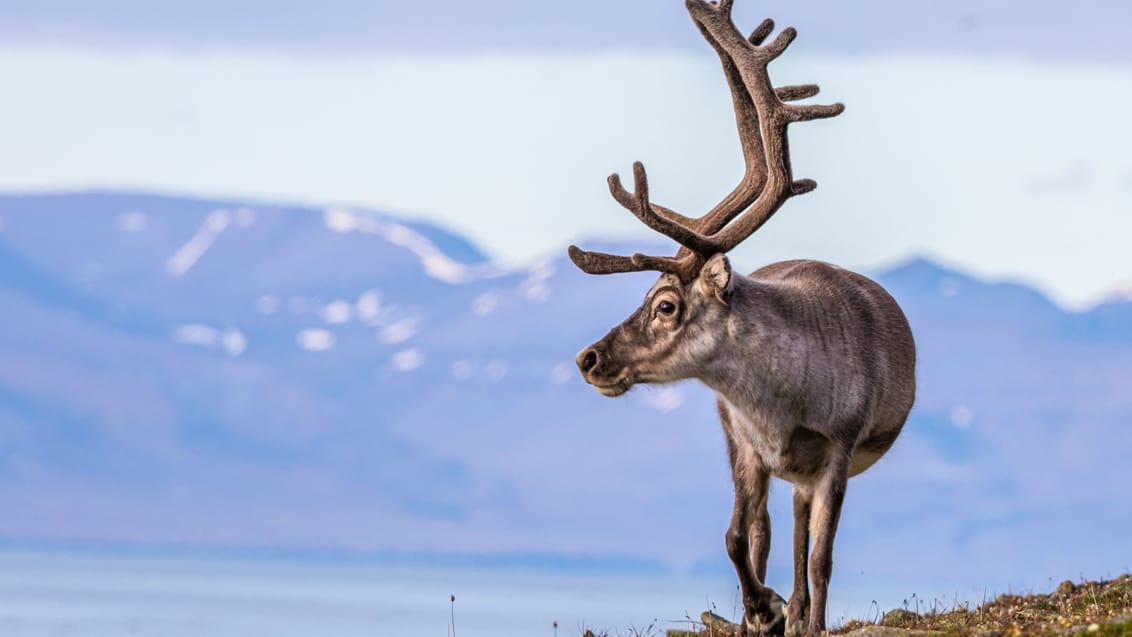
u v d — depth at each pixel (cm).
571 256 5578
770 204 5556
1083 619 5172
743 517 5441
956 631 5075
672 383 5528
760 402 5394
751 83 5619
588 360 5512
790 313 5422
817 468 5453
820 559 5319
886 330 5678
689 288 5431
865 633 5025
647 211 5428
